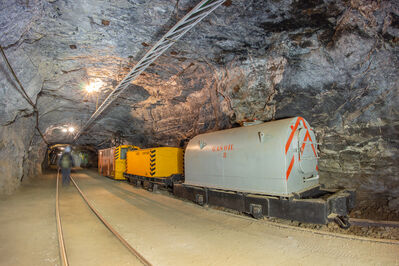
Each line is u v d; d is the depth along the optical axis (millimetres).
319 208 5188
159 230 5777
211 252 4418
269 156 6129
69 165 15523
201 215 7148
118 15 7293
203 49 9414
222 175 7438
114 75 12242
